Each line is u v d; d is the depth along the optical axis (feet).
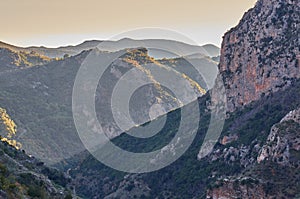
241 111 549.95
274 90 529.45
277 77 531.50
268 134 481.87
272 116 504.02
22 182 259.39
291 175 408.05
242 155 488.02
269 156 427.33
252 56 558.97
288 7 555.28
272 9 563.89
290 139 428.56
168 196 521.24
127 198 555.28
